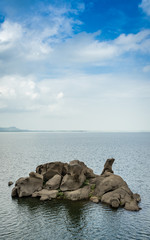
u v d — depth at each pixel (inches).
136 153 5408.5
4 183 2399.1
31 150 6294.3
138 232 1300.4
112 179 1991.9
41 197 1877.5
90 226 1374.3
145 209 1642.5
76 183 2020.2
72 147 7445.9
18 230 1325.0
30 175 2076.8
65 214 1555.1
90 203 1768.0
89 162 3909.9
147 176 2726.4
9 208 1672.0
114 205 1679.4
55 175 2176.4
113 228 1347.2
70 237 1245.1
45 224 1403.8
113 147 7421.3
